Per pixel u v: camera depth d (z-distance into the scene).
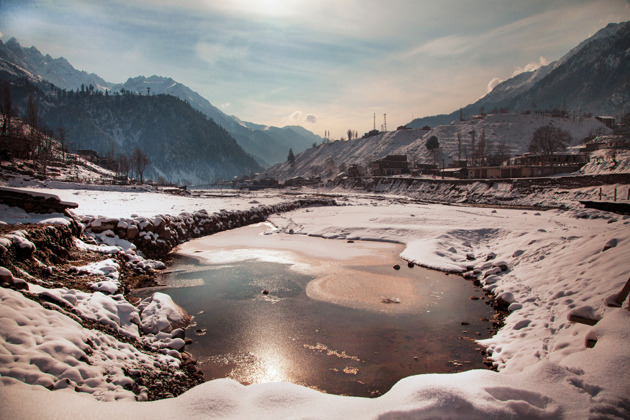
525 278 14.21
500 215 38.03
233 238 28.20
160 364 8.09
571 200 51.47
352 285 15.62
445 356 9.46
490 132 173.75
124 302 10.38
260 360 9.16
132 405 5.19
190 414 5.06
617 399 5.19
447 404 4.86
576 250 14.27
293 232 31.59
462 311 12.72
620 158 68.75
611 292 9.63
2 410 4.31
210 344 10.00
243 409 5.26
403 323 11.65
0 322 6.22
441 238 23.69
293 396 5.64
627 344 6.43
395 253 22.64
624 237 12.50
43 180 59.47
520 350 8.95
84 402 5.02
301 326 11.30
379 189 104.38
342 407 5.27
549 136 118.19
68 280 11.67
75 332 7.16
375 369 8.78
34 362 5.74
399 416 4.74
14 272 9.84
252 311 12.48
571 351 7.70
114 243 18.58
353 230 29.83
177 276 16.81
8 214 15.66
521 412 4.84
